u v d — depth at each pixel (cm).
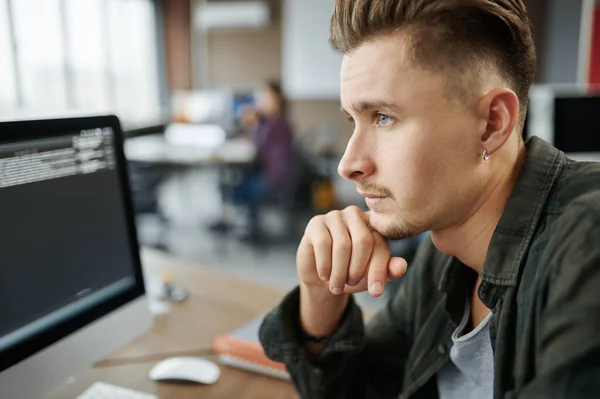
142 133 521
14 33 422
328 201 500
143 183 411
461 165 55
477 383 73
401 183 56
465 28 51
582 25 488
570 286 48
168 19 651
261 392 91
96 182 88
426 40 51
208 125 516
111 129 91
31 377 76
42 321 78
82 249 85
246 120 511
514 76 56
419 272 88
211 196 582
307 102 624
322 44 603
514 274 58
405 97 53
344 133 608
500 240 60
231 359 99
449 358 78
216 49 666
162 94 659
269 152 436
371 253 68
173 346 106
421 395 83
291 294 83
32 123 76
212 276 146
